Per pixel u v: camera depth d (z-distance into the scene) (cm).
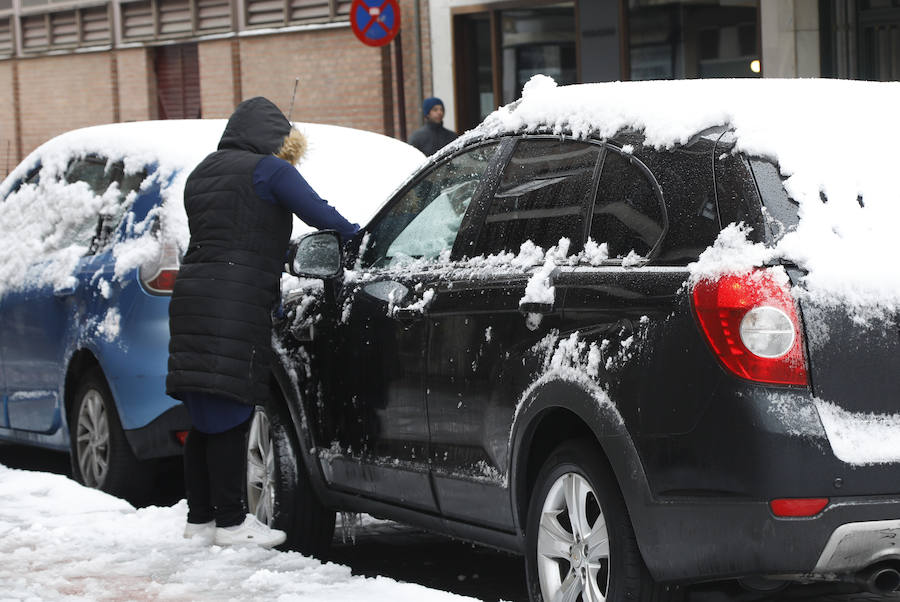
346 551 923
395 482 770
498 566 876
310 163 1074
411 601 673
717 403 570
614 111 672
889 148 612
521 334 671
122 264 1027
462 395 711
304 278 812
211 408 816
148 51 3181
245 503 866
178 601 696
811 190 588
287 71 2873
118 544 830
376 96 2702
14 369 1161
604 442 611
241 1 2953
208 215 820
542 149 713
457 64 2550
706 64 2170
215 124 1099
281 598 690
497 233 721
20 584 732
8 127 3588
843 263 575
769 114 609
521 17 2445
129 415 1008
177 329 819
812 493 555
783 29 2059
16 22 3509
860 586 582
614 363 611
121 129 1120
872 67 2009
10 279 1163
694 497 579
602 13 2302
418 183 807
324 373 826
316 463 836
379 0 2241
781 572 563
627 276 619
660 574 597
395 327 766
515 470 673
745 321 567
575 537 639
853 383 568
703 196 603
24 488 983
